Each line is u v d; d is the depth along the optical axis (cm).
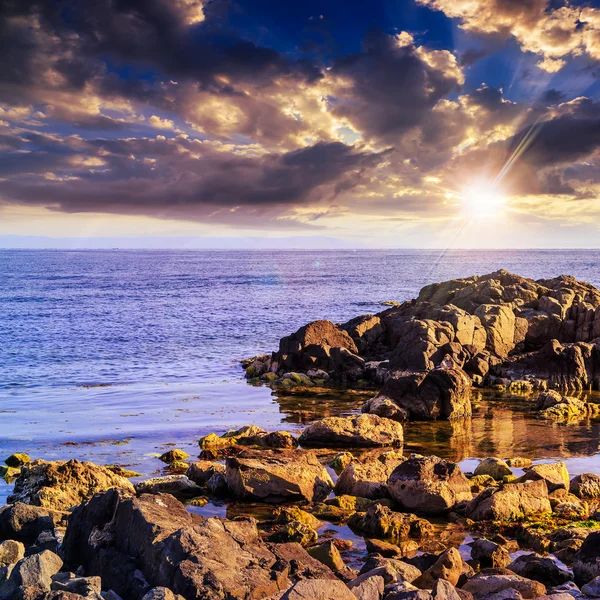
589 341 5259
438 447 2992
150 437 3045
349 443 2998
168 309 9800
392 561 1469
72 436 3031
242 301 11238
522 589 1285
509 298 5822
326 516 2036
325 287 15150
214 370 5097
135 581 1173
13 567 1222
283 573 1170
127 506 1359
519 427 3422
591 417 3688
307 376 4719
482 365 4712
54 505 1967
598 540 1498
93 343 6388
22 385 4381
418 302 6456
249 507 2130
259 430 3114
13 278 18225
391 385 3738
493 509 1969
